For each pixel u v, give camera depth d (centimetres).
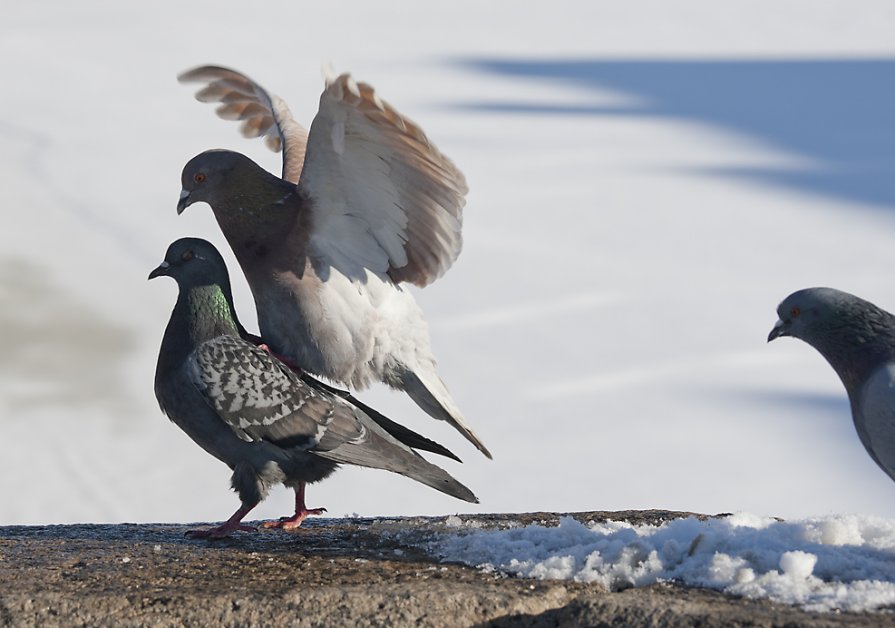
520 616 554
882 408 584
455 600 557
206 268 687
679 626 521
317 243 729
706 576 571
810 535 608
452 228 711
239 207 728
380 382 763
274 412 671
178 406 684
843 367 616
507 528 692
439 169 685
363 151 693
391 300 739
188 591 575
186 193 732
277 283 730
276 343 746
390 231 725
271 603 560
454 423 762
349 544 659
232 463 689
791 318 626
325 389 705
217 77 880
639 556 591
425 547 648
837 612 525
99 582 595
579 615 541
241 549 650
